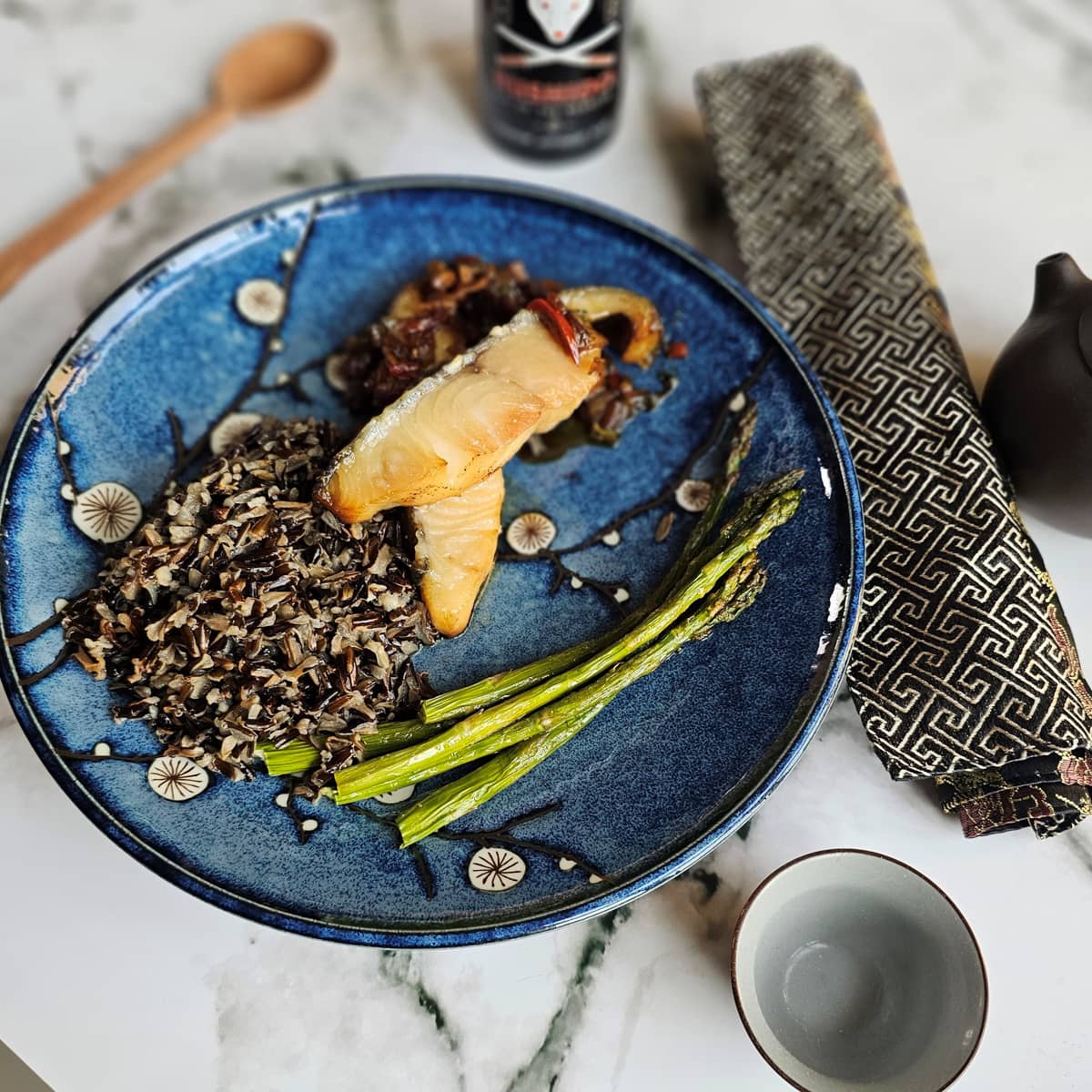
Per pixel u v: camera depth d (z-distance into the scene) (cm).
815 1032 43
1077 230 58
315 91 62
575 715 46
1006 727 45
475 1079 44
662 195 60
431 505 48
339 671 46
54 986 44
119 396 51
